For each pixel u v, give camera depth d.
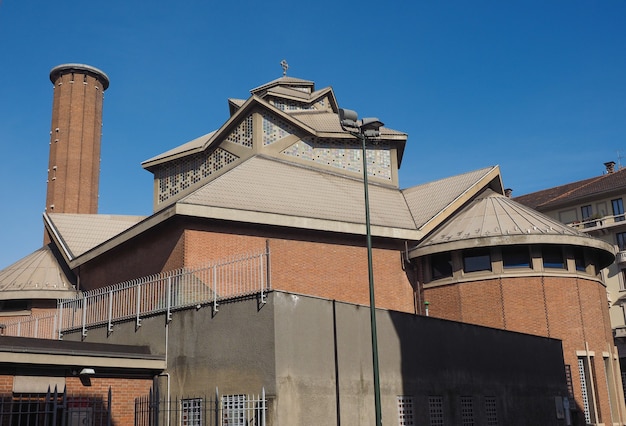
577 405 24.53
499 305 25.17
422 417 17.19
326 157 30.36
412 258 26.80
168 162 32.19
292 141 29.56
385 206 28.77
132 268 24.95
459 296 25.81
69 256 28.86
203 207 21.83
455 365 18.81
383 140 31.67
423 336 18.00
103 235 31.73
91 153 57.84
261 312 14.27
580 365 25.50
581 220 56.09
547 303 25.14
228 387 14.48
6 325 23.44
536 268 25.47
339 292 24.39
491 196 29.19
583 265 26.94
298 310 14.59
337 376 15.10
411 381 17.16
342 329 15.62
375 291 25.47
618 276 51.69
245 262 16.52
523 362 21.75
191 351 15.52
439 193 30.00
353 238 25.45
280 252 23.42
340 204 26.89
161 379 15.99
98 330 18.34
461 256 26.17
